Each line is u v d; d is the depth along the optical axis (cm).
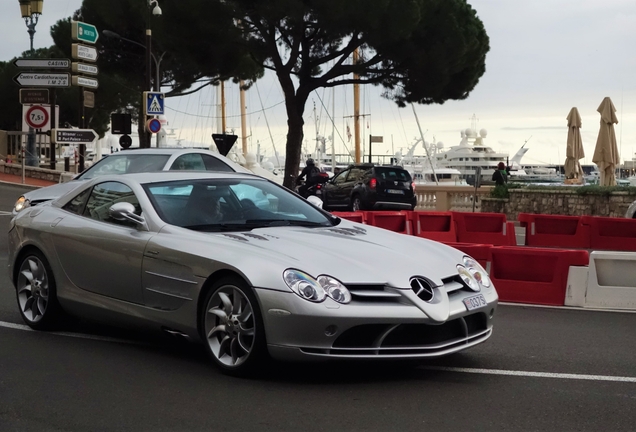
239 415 477
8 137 3709
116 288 639
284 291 521
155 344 667
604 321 823
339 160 8181
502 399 516
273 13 2827
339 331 515
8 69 5178
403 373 579
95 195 695
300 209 684
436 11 3036
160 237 608
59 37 4341
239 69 3509
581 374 586
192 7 2923
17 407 493
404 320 521
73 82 2677
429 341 538
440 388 540
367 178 2850
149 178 672
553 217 1744
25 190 2906
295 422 464
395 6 2819
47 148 3984
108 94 4697
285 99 3222
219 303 565
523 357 639
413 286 540
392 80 3206
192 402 502
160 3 3081
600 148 3127
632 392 539
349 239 601
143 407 493
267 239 584
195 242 586
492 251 966
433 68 3027
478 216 1656
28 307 726
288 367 588
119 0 3881
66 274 684
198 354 631
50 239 697
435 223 1656
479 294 575
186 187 661
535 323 804
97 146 5597
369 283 528
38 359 614
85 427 456
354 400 509
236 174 710
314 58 3222
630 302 912
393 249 590
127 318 634
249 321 546
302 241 583
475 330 575
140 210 638
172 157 1166
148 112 2828
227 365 558
